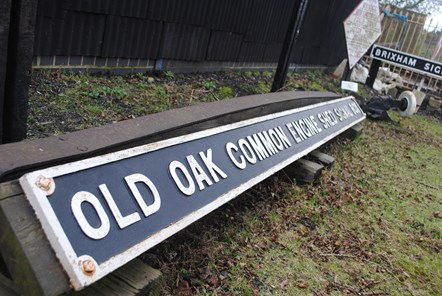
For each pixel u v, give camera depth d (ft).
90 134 6.81
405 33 45.09
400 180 17.66
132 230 5.97
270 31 29.53
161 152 7.40
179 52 22.17
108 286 6.05
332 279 9.93
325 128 15.90
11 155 5.48
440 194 17.13
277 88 20.30
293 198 13.08
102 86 16.67
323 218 12.53
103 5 17.01
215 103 10.74
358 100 32.24
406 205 15.23
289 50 19.67
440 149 24.86
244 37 27.02
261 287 9.01
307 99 16.22
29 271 4.64
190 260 8.96
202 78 23.30
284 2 29.50
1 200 4.66
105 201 5.81
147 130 7.65
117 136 7.02
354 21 29.73
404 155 21.50
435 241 12.98
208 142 8.87
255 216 11.44
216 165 8.64
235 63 27.45
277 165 10.89
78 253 5.03
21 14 7.03
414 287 10.46
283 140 12.12
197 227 10.14
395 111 32.81
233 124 10.09
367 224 12.94
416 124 30.86
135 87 18.10
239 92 22.71
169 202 6.90
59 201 5.17
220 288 8.60
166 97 17.76
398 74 43.09
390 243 12.23
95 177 5.88
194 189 7.61
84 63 17.51
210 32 23.85
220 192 8.24
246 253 9.96
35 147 5.89
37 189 4.92
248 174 9.47
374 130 25.11
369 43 30.27
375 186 16.19
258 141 10.76
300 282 9.50
